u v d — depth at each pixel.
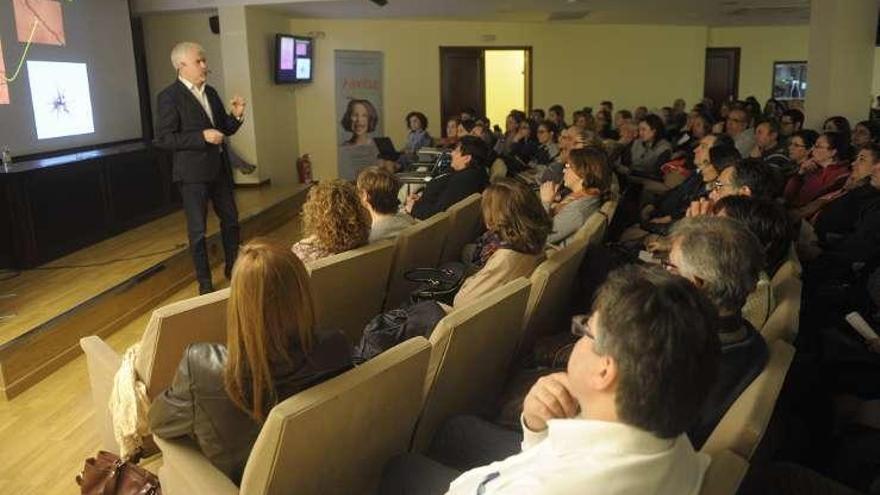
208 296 2.18
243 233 6.43
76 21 5.93
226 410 1.57
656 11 9.48
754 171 3.05
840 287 2.99
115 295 4.25
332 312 2.74
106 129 6.39
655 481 0.94
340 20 9.68
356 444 1.58
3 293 4.16
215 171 4.57
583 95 11.40
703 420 1.46
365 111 10.00
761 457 1.44
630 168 6.93
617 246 3.83
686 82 11.78
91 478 2.15
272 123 8.75
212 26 8.02
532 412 1.19
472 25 10.45
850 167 4.41
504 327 2.10
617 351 0.92
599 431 0.95
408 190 5.79
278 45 8.40
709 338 0.94
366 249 2.82
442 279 3.05
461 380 1.98
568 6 8.70
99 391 2.51
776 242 2.32
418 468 1.60
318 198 2.81
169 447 1.72
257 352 1.47
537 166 6.91
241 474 1.66
